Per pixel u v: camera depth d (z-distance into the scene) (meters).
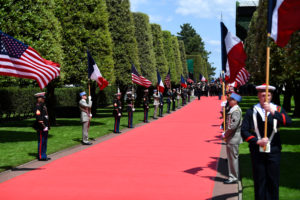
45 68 9.47
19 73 8.96
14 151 11.79
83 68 19.66
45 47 15.27
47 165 9.65
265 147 5.12
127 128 18.88
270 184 5.21
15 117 23.45
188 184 7.64
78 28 19.88
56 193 6.98
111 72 21.14
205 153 11.41
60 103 29.59
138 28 34.41
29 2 14.88
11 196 6.78
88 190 7.18
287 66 10.84
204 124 20.52
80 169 9.12
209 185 7.56
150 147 12.64
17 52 8.97
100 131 17.16
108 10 26.91
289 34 5.37
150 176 8.35
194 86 59.34
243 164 9.54
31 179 8.12
